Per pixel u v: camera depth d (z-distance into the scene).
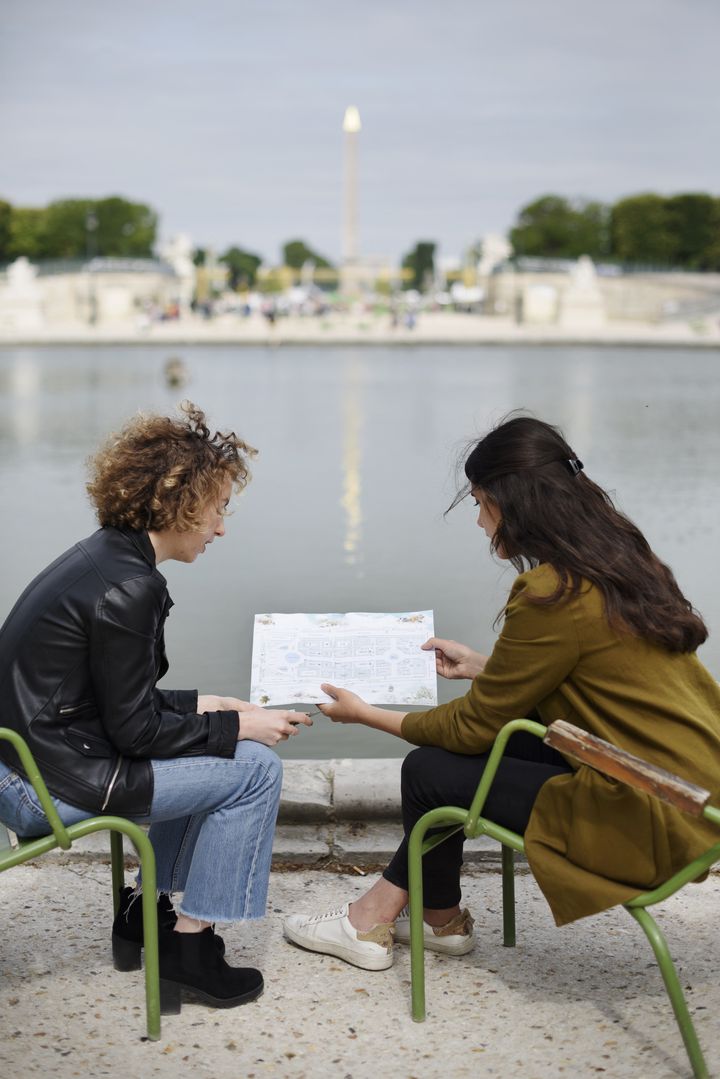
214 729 3.11
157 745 3.04
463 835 3.43
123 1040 3.06
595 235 100.31
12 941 3.57
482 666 3.40
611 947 3.56
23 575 10.00
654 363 43.34
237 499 13.70
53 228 97.06
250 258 126.25
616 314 80.50
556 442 3.10
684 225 94.38
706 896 3.86
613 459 17.31
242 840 3.14
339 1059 2.98
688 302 78.25
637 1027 3.12
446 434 20.56
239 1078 2.90
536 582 2.96
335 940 3.47
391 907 3.43
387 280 110.75
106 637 2.94
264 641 3.34
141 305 81.00
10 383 32.56
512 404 26.31
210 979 3.19
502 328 68.94
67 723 3.00
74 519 12.58
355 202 110.62
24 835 3.02
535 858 2.91
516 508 3.02
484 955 3.52
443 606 8.85
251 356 47.88
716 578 9.67
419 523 12.23
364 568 10.11
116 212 98.00
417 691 3.21
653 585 2.98
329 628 3.38
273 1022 3.15
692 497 13.89
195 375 36.22
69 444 19.11
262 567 10.15
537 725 2.88
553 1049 3.02
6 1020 3.14
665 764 2.90
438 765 3.14
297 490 14.44
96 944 3.56
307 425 22.11
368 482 15.08
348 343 55.81
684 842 2.85
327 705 3.20
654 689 2.95
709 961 3.47
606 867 2.87
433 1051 3.02
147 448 3.07
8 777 2.97
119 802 2.99
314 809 4.22
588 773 2.90
